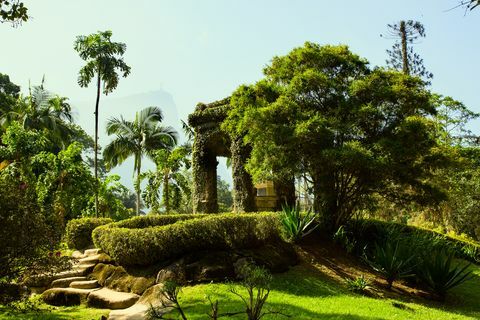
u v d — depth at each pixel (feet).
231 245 27.99
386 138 31.45
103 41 65.31
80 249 41.16
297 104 34.60
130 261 28.63
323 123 31.55
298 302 22.76
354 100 34.60
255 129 33.94
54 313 24.08
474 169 70.13
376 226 41.47
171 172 72.43
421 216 72.74
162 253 27.53
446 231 65.77
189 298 22.94
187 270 26.16
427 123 33.65
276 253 29.50
